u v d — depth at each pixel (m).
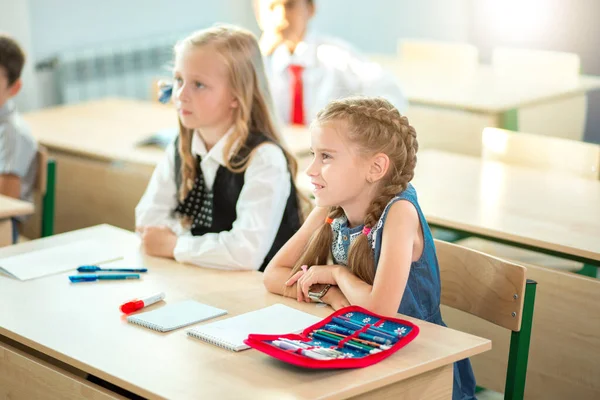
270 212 2.44
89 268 2.26
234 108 2.53
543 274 2.60
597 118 5.24
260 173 2.48
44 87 5.37
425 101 4.45
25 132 3.45
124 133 4.06
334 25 6.69
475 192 3.03
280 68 4.19
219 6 6.39
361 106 1.97
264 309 1.97
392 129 1.98
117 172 3.71
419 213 2.01
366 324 1.82
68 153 3.90
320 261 2.13
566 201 2.93
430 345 1.78
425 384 1.75
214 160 2.55
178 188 2.65
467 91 4.57
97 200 3.82
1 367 1.99
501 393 2.68
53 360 2.05
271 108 2.61
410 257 1.94
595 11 5.27
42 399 1.91
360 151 1.96
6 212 2.84
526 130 4.47
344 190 1.98
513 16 5.67
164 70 6.05
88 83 5.55
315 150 2.00
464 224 2.71
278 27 4.11
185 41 2.49
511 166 3.37
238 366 1.68
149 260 2.37
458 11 5.93
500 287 2.11
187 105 2.47
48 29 5.32
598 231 2.64
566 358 2.60
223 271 2.30
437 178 3.20
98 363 1.70
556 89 4.60
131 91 5.86
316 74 4.17
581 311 2.54
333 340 1.76
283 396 1.56
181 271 2.29
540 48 5.58
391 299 1.89
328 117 1.97
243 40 2.52
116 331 1.87
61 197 3.96
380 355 1.69
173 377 1.64
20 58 3.44
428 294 2.06
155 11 5.95
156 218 2.66
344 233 2.07
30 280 2.20
